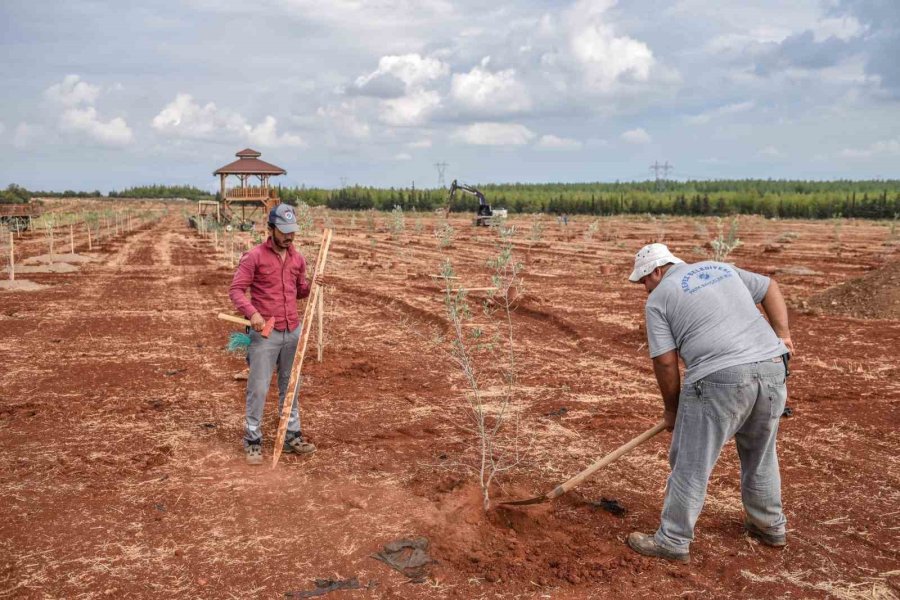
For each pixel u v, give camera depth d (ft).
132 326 38.29
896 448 19.38
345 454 18.88
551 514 15.37
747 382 12.53
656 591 12.39
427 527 14.56
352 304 46.24
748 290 13.51
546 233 132.05
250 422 18.19
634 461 18.54
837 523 14.98
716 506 15.83
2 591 12.04
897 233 125.80
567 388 25.70
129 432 20.54
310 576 12.74
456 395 24.72
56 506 15.47
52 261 74.69
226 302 47.88
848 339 33.94
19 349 31.89
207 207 176.55
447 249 92.63
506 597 12.17
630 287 55.06
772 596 12.20
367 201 359.66
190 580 12.55
